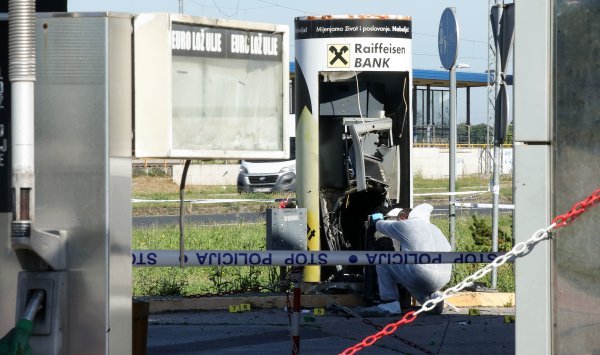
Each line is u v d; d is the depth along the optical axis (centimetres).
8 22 1053
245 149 1118
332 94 2997
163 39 1065
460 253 2084
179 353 2150
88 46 1056
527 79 1105
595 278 1088
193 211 6738
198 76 1088
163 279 2948
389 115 3025
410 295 2744
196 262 1928
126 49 1066
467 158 12188
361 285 2773
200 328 2458
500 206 3316
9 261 1088
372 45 2841
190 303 2683
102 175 1053
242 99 1117
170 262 1900
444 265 2608
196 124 1088
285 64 1143
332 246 2944
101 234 1054
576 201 1093
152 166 9512
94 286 1055
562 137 1098
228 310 2700
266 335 2369
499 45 2708
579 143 1092
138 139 1067
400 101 2984
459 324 2528
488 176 10900
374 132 2911
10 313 1085
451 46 2981
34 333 1035
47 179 1060
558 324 1101
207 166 9288
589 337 1091
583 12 1087
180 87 1079
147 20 1064
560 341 1100
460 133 13438
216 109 1100
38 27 1055
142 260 1886
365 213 3000
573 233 1095
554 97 1098
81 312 1055
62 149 1059
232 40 1111
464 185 9656
